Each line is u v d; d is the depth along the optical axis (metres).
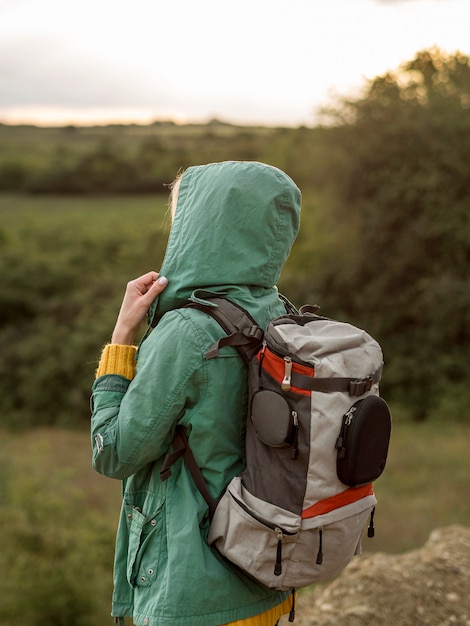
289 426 1.49
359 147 17.89
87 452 16.28
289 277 20.22
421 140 17.20
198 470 1.59
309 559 1.53
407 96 18.42
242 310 1.63
